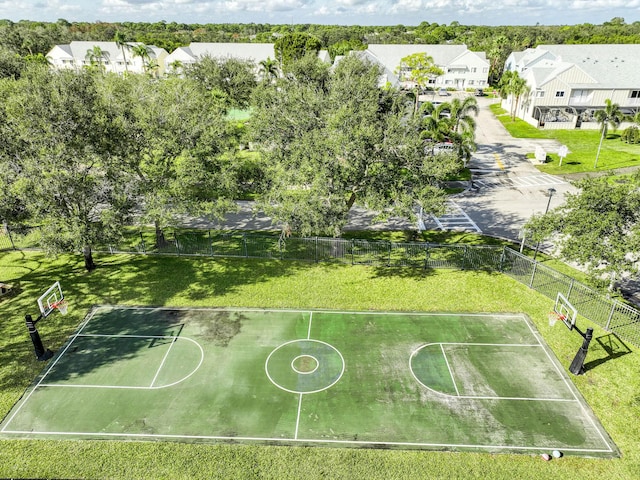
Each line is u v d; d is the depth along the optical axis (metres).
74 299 26.05
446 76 101.12
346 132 23.70
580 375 20.30
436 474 15.71
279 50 81.75
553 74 67.38
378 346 22.28
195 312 24.95
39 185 22.23
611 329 22.97
